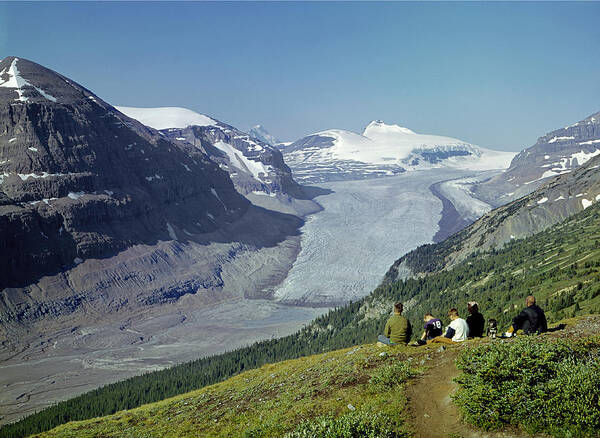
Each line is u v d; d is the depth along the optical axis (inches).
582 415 490.0
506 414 538.3
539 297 2987.2
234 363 4547.2
